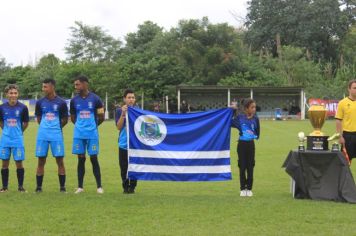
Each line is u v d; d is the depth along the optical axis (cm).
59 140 928
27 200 838
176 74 5319
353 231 639
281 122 4116
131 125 933
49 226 659
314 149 892
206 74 5466
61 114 935
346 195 834
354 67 5844
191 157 934
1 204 803
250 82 5362
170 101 5212
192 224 675
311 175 867
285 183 1113
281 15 7775
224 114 942
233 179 1188
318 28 7475
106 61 7269
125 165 941
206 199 861
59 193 917
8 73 6488
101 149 1909
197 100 5219
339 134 952
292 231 640
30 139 2331
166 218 708
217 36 5716
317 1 7531
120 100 5300
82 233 627
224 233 630
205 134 939
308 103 5075
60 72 5838
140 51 6631
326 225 670
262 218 711
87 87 927
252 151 914
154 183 1116
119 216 719
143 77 5300
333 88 5472
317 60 7438
